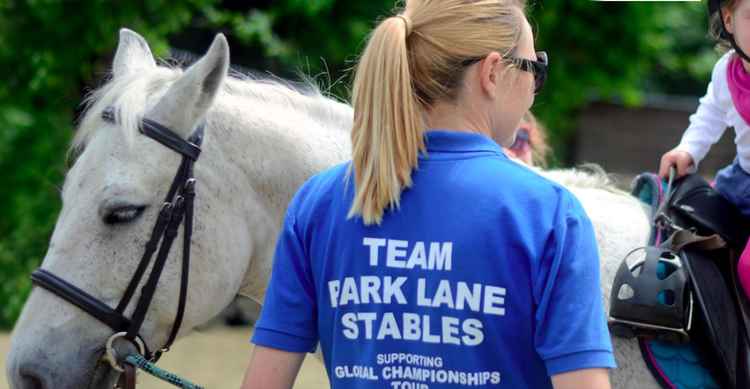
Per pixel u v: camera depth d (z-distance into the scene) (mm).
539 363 1860
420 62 1924
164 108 2566
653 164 11289
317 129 2857
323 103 2924
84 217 2516
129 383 2518
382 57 1883
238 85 2844
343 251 1920
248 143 2723
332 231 1940
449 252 1846
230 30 9500
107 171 2521
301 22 9234
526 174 1889
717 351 2309
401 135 1871
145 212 2539
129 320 2537
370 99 1884
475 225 1843
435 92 1930
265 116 2779
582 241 1839
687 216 2492
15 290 8734
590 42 9836
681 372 2359
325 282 1945
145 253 2531
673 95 14820
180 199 2564
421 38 1924
